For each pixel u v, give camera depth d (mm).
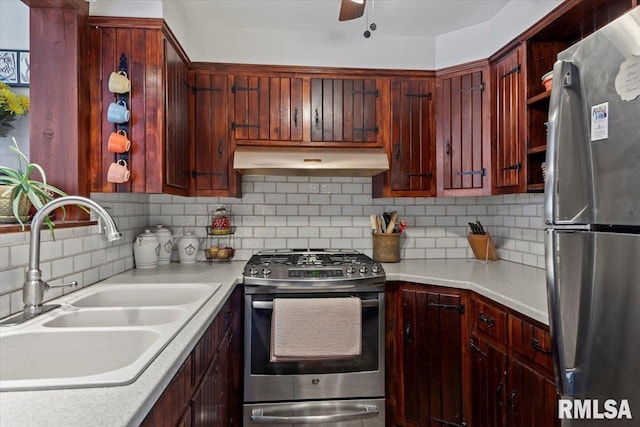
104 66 1777
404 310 2100
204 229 2576
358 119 2373
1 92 1598
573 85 1083
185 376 1062
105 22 1769
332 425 1983
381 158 2270
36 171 1666
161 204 2549
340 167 2209
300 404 1979
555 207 1119
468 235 2623
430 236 2699
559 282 1133
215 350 1500
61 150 1669
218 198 2586
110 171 1723
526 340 1432
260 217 2611
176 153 2014
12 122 1707
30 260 1219
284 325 1903
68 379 764
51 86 1665
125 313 1321
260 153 2229
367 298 2033
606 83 979
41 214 1222
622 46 934
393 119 2385
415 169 2383
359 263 2209
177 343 996
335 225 2650
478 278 1955
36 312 1228
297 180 2631
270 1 2039
